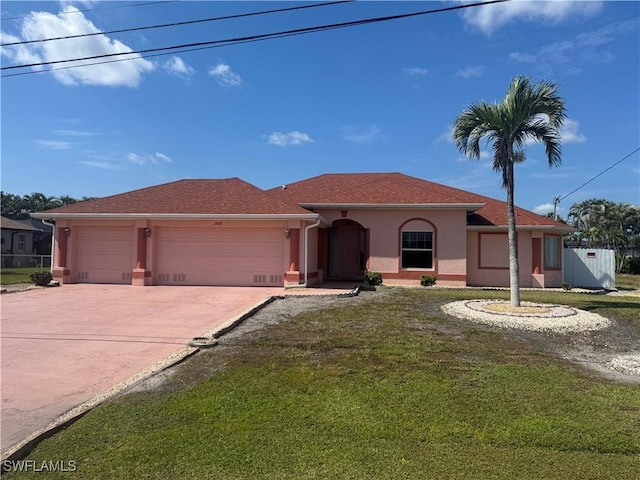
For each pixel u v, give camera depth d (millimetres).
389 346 7809
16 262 40625
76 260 18203
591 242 47594
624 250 46531
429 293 15383
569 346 8164
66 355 7500
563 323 9812
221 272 17500
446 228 18922
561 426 4609
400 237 19172
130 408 5102
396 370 6445
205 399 5352
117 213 17531
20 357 7367
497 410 5023
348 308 11820
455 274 18719
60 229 18047
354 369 6480
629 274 36625
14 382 6180
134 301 13375
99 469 3854
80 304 12812
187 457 4012
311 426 4625
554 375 6273
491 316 10453
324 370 6434
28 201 61844
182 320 10461
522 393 5547
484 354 7410
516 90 11578
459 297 14273
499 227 19750
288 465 3863
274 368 6543
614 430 4520
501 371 6410
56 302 13172
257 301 13289
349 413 4934
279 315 10812
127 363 7070
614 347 8156
